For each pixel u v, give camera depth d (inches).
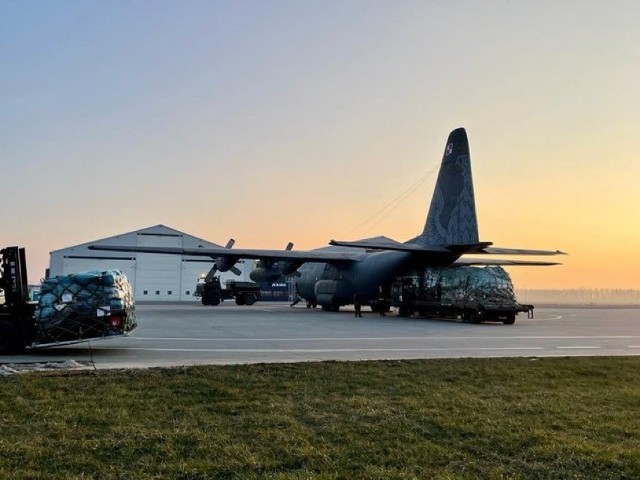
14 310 509.7
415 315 1218.0
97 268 2484.0
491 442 240.8
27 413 279.6
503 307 972.6
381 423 270.1
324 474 200.5
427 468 209.0
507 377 408.5
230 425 263.6
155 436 241.9
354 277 1285.7
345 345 612.1
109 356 505.4
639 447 233.6
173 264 2571.4
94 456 217.2
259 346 596.1
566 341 687.1
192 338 679.7
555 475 202.7
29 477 193.5
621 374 429.7
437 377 401.7
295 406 304.3
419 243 1165.1
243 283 1871.3
